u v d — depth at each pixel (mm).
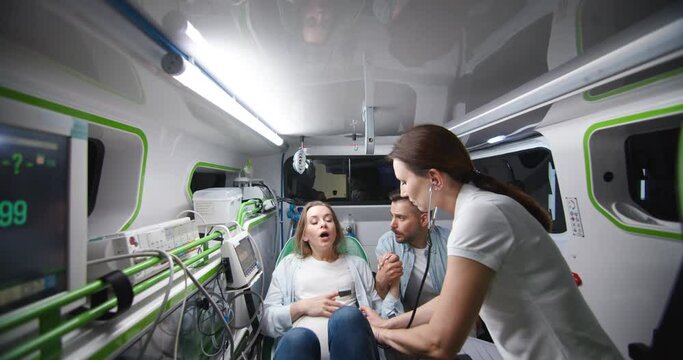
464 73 1020
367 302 1450
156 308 762
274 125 1871
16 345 459
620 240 1402
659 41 552
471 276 577
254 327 1375
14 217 448
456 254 604
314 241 1579
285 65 928
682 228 1190
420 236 1655
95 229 1003
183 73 733
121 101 898
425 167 705
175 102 1039
